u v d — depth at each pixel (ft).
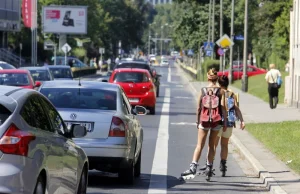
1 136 52.85
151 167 113.70
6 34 597.52
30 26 500.74
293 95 244.83
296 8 239.30
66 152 65.46
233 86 391.86
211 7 584.81
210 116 97.76
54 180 60.75
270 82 232.53
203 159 124.47
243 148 132.98
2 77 183.93
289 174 102.06
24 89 62.03
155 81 312.91
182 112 234.38
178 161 121.19
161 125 186.91
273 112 220.84
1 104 54.70
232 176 107.04
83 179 75.46
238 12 590.96
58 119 69.15
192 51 643.04
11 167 52.54
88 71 572.10
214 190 94.12
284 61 501.56
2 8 549.54
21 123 55.31
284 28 477.77
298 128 163.73
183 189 93.97
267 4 546.26
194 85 431.02
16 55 585.22
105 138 89.45
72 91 95.96
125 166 90.99
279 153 123.54
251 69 455.22
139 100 216.33
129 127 92.22
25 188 53.36
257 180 103.45
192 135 163.84
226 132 104.12
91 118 89.76
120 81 217.36
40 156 56.39
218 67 504.43
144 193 89.81
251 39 607.37
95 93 95.61
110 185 94.68
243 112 221.25
